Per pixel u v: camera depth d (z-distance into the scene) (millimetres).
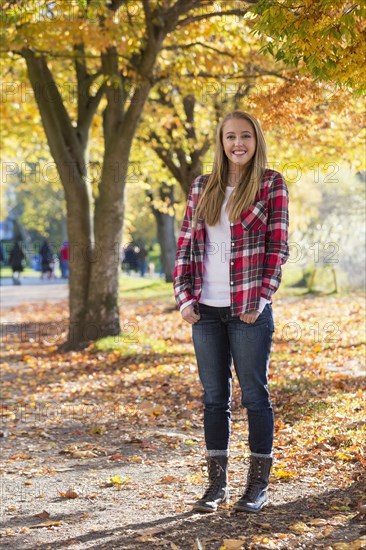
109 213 16656
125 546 4340
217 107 19703
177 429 8352
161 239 37750
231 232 4824
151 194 37031
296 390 9805
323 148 15570
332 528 4492
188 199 5102
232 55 16000
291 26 6137
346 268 30328
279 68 15109
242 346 4836
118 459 6941
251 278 4793
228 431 5043
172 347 15930
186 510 5031
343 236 30609
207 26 15484
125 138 16359
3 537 4652
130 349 15445
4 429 8609
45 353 16375
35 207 67062
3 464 6898
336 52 6223
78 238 16719
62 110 16594
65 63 20375
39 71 16266
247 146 4887
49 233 75062
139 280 44906
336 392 9367
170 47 16297
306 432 7266
